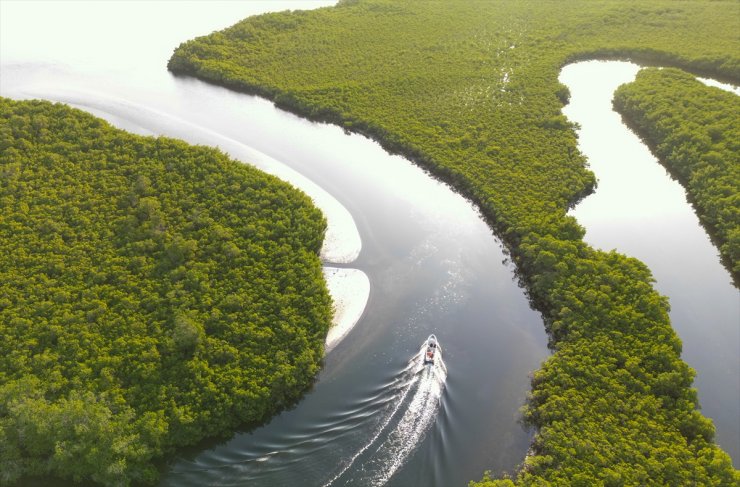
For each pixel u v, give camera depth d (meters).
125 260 90.19
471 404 78.69
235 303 84.88
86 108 141.25
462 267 101.12
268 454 71.94
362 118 135.25
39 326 80.06
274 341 81.25
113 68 160.12
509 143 125.44
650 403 73.25
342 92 144.25
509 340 88.56
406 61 159.38
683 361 81.25
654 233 110.25
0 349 77.19
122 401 72.06
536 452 72.56
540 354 86.44
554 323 86.81
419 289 96.69
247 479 69.00
